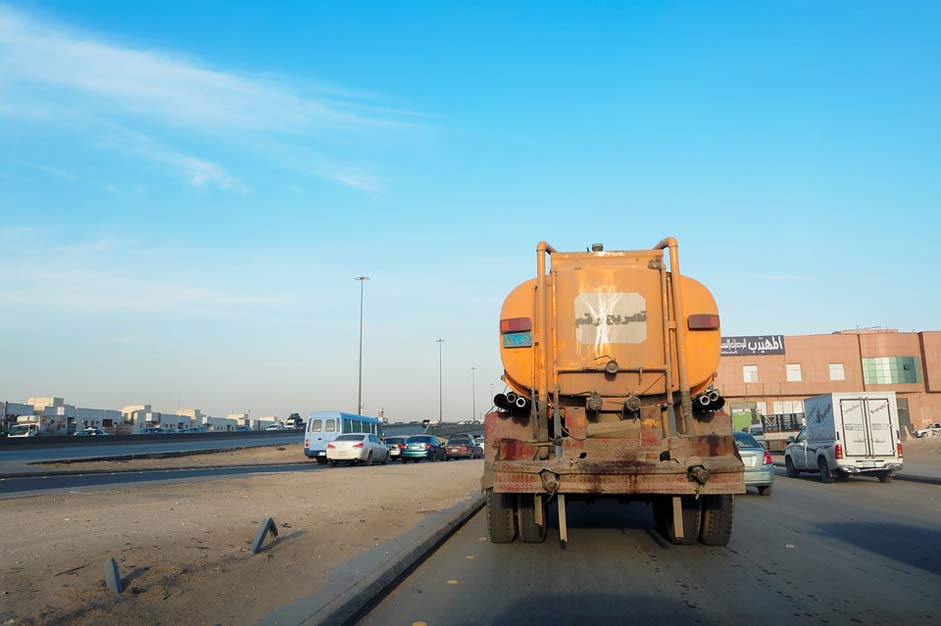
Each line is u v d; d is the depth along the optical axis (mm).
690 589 7988
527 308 10281
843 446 24703
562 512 9312
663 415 9781
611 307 10031
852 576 8664
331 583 7469
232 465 38469
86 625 5465
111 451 49625
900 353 63031
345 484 19406
